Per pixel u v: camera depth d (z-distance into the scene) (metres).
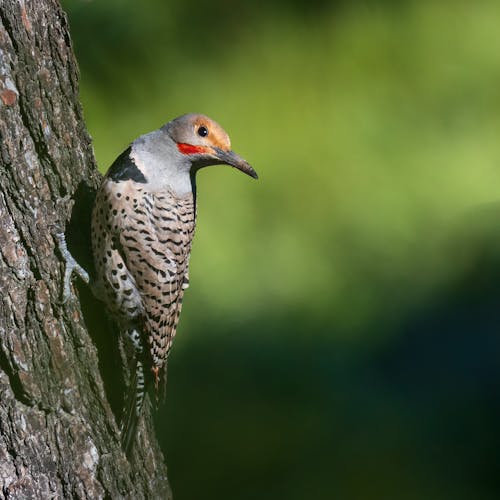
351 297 12.18
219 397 11.84
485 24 13.02
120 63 12.38
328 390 11.91
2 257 6.43
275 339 12.05
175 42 12.66
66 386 6.57
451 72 12.84
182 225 7.51
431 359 11.85
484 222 12.36
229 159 7.68
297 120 12.35
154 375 7.39
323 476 11.24
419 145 12.49
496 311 11.80
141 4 12.62
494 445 11.32
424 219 12.34
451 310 12.01
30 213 6.60
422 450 11.48
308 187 12.16
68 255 6.81
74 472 6.54
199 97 12.41
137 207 7.27
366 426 11.67
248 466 11.34
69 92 7.11
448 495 11.05
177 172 7.59
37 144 6.73
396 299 12.25
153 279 7.32
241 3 12.95
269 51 12.75
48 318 6.56
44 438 6.40
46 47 6.89
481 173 12.38
